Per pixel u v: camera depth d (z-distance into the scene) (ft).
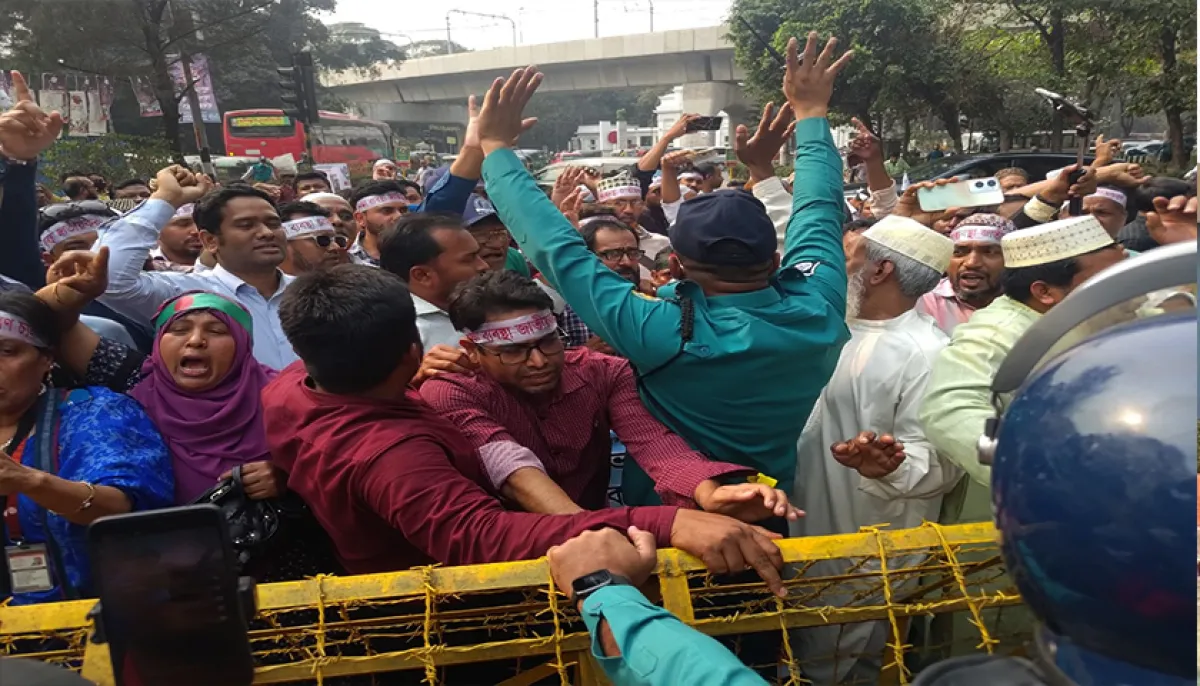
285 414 5.05
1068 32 37.29
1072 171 11.84
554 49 120.16
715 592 4.39
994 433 2.74
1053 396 2.21
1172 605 1.92
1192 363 2.01
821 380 5.63
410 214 8.04
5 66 63.05
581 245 5.61
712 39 106.01
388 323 4.73
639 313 5.41
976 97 57.72
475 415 5.39
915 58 55.21
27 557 5.53
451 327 7.87
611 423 6.10
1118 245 6.30
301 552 5.49
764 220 5.41
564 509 4.87
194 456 6.14
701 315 5.35
